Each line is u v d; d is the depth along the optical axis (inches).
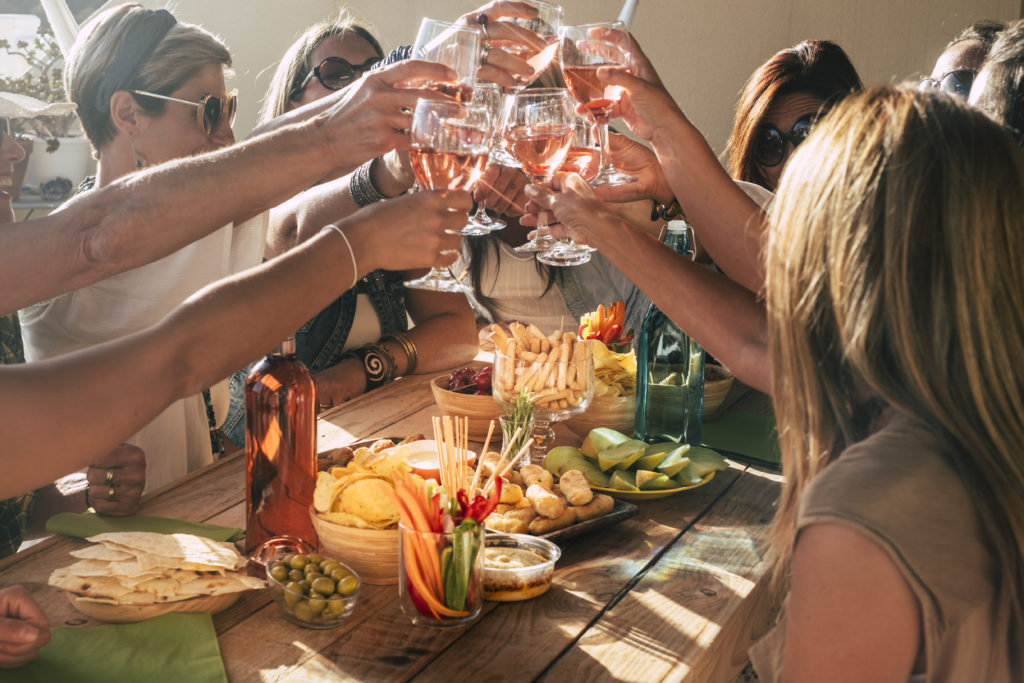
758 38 182.5
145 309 81.5
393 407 78.2
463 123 45.7
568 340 59.6
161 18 83.0
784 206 33.7
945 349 30.0
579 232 46.7
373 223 39.6
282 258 38.1
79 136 148.4
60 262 54.6
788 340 33.4
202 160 51.9
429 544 42.3
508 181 77.0
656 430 66.2
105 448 33.4
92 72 81.2
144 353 33.8
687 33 185.5
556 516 51.3
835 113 33.7
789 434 35.2
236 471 64.0
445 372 94.4
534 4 65.9
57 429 32.1
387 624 43.6
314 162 49.5
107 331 82.2
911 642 28.7
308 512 49.3
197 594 43.3
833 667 28.8
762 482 63.1
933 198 30.0
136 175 53.8
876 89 33.8
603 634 43.0
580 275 111.0
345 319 99.3
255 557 48.0
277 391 47.5
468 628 43.4
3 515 69.7
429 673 39.5
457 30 51.6
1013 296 29.8
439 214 40.3
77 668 39.1
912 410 31.0
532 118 55.8
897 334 30.3
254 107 185.8
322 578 42.9
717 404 75.6
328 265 38.2
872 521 28.2
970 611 28.8
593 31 56.1
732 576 49.1
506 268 111.1
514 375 59.6
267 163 49.4
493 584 45.5
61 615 44.2
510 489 52.1
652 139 53.0
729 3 182.5
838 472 30.2
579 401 59.6
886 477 29.3
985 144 30.7
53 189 149.3
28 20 145.9
